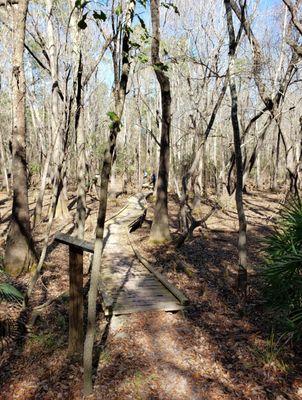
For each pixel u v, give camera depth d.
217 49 9.56
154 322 5.15
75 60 4.95
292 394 3.51
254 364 4.03
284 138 9.66
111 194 18.36
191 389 3.70
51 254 8.16
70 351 4.16
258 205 16.72
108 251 8.87
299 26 6.11
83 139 7.90
